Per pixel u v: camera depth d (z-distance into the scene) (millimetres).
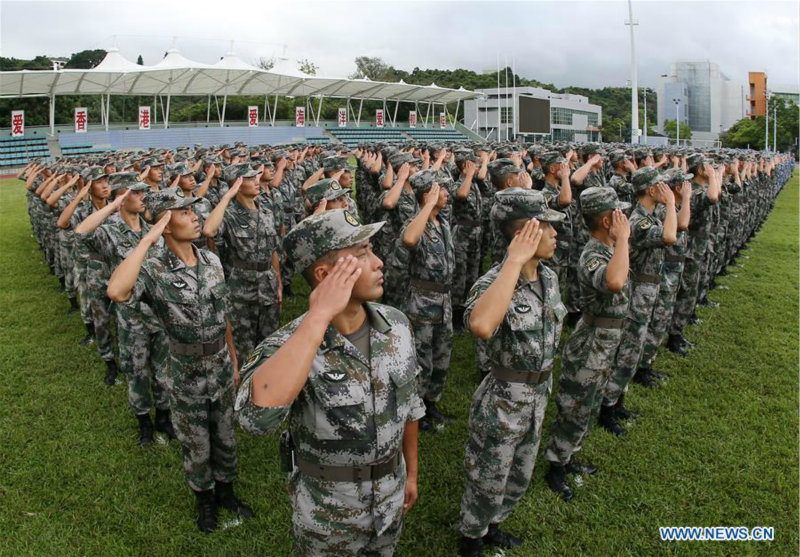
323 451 2498
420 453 4727
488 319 2914
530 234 3078
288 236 2453
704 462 4566
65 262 8438
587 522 3947
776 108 69938
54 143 35469
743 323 7848
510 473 3588
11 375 6297
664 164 10352
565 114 75250
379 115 50625
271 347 2387
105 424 5254
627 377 5027
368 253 2449
